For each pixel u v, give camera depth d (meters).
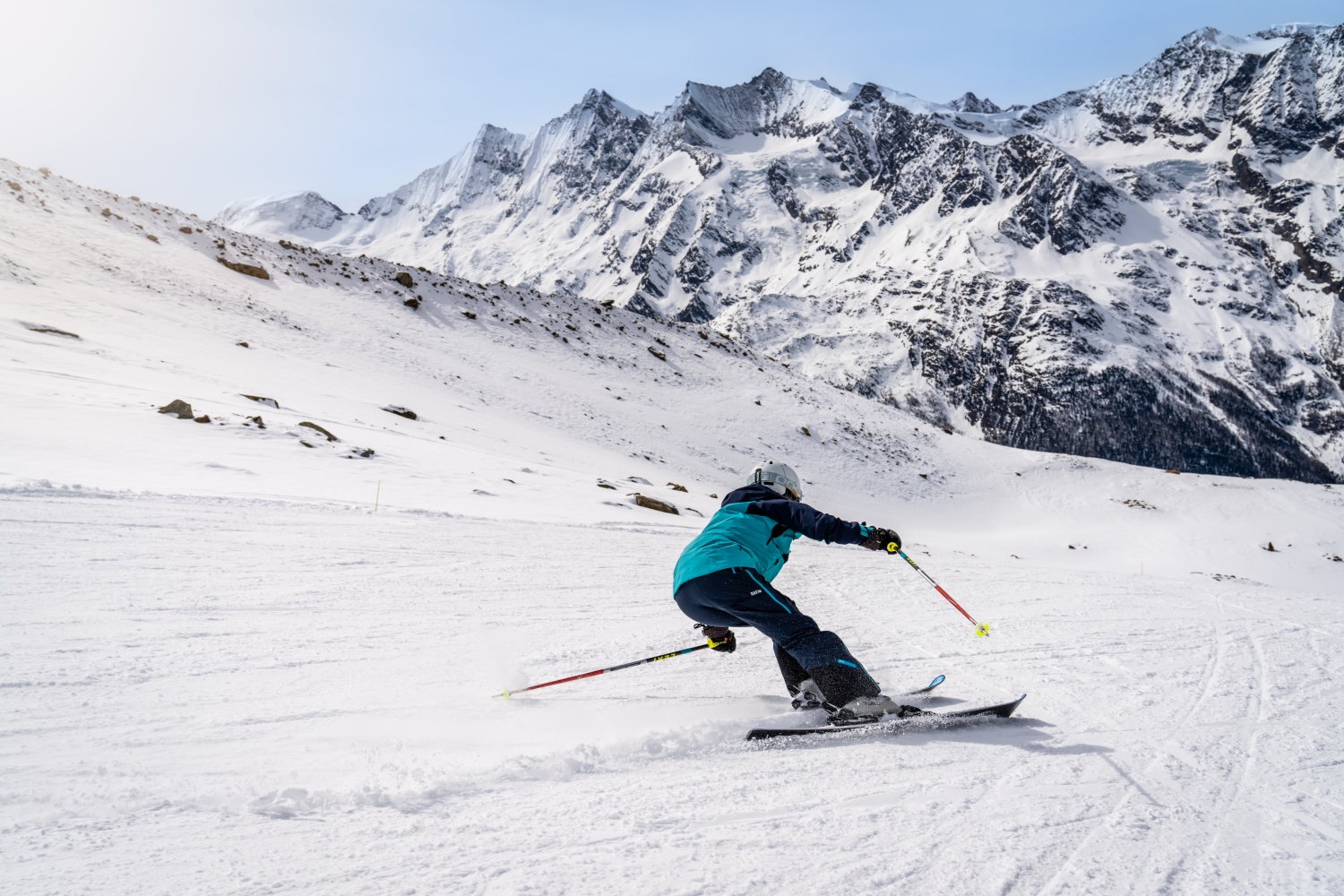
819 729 3.03
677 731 2.91
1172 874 2.00
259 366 24.53
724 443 39.34
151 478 8.65
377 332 36.19
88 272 28.14
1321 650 5.04
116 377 16.27
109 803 1.97
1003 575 8.67
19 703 2.64
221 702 2.89
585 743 2.77
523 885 1.70
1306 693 3.96
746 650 4.52
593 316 52.16
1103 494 47.81
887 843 2.05
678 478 31.11
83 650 3.27
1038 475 50.41
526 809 2.14
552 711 3.24
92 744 2.39
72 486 6.89
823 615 5.82
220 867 1.69
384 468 13.22
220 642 3.65
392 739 2.71
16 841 1.73
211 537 5.99
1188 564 37.78
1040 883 1.89
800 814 2.21
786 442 42.94
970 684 4.00
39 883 1.55
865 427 49.56
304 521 7.25
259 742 2.56
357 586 5.13
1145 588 8.29
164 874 1.63
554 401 35.59
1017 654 4.68
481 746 2.73
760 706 3.54
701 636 4.73
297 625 4.07
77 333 20.27
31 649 3.21
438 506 10.11
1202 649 4.96
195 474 9.48
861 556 9.75
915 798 2.39
